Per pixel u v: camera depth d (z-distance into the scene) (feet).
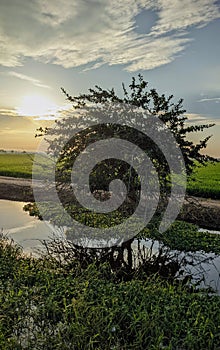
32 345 12.10
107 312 13.87
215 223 32.83
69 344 12.28
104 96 21.70
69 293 15.53
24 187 54.70
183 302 15.70
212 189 45.78
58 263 20.70
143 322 13.48
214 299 16.48
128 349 12.21
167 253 23.15
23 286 16.33
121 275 20.68
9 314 13.83
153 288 16.87
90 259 21.49
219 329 13.55
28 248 25.16
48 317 13.98
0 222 33.53
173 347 12.51
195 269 22.09
